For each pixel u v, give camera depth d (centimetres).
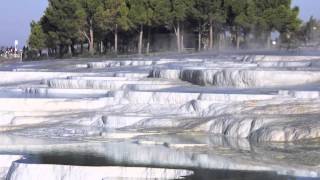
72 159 1530
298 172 1334
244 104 2048
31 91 2841
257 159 1468
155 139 1783
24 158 1550
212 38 6981
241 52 4469
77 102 2331
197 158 1505
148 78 2980
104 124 2073
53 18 7300
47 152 1628
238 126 1809
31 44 8369
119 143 1752
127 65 3891
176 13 6575
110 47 8169
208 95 2191
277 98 2095
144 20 6662
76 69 3984
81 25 7031
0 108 2331
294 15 7031
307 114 1847
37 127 2067
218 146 1653
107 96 2473
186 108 2142
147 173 1391
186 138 1788
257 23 6819
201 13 6612
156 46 7569
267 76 2483
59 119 2175
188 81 2811
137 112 2191
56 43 7650
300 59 3228
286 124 1725
